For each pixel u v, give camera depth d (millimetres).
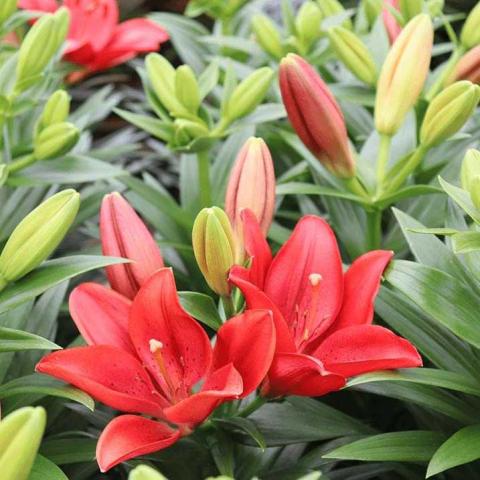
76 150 1078
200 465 803
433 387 804
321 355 743
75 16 1098
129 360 735
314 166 949
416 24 871
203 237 756
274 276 771
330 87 1008
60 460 779
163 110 966
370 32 1105
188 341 741
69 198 753
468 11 1347
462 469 859
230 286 773
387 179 907
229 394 684
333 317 762
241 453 818
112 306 754
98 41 1089
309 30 1081
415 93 881
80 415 888
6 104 912
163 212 1017
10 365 852
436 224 962
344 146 874
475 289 808
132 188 979
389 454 751
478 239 737
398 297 833
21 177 918
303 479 593
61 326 1007
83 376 708
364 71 977
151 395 742
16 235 750
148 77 963
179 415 704
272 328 698
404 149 982
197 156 971
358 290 757
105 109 1145
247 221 756
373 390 799
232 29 1233
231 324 716
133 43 1104
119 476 928
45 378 771
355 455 747
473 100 848
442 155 1005
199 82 971
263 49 1091
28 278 761
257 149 808
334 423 820
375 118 893
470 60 943
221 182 1024
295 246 770
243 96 920
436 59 1329
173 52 1486
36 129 920
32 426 609
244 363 716
